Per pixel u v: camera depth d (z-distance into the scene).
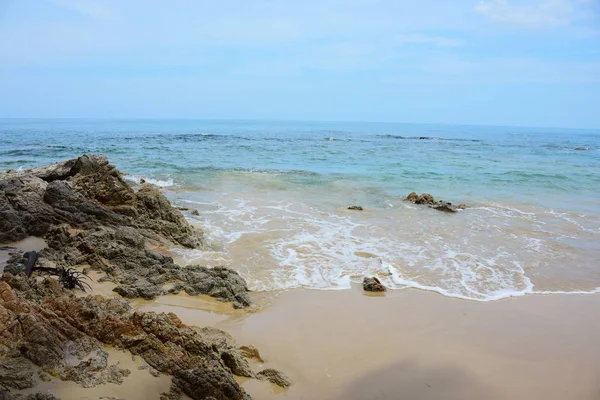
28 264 8.69
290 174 25.89
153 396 5.47
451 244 13.27
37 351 5.60
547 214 17.67
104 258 9.81
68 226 11.51
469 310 9.16
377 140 63.56
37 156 32.41
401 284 10.32
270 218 15.54
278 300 9.26
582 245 13.65
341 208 17.52
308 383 6.49
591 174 28.94
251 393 6.11
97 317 6.47
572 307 9.49
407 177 26.06
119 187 13.30
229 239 12.93
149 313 6.62
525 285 10.51
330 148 45.88
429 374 6.88
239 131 89.25
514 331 8.37
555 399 6.44
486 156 41.50
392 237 13.80
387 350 7.48
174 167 27.75
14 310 6.18
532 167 32.62
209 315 8.35
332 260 11.58
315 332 7.97
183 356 6.10
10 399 4.78
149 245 11.46
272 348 7.36
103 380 5.57
